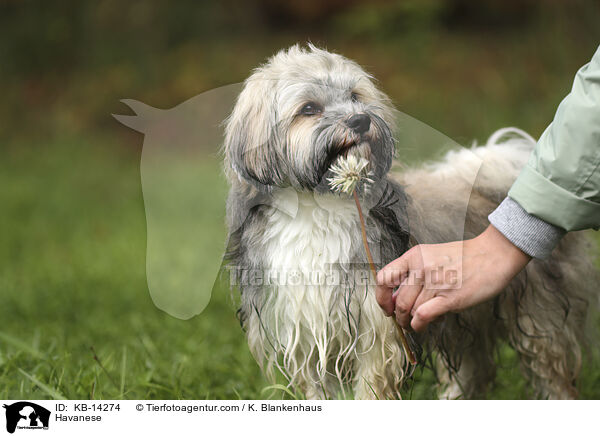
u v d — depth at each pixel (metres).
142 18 19.75
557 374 4.93
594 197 2.92
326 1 19.28
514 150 4.84
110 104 18.28
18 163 16.42
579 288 5.02
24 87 19.30
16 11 20.38
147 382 4.77
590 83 2.89
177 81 18.16
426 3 17.30
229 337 6.16
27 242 11.26
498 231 3.16
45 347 5.82
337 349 4.15
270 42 18.86
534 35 16.08
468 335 4.95
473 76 15.48
